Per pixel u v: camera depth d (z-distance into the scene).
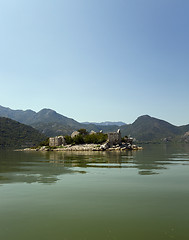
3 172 33.72
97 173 32.19
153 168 37.50
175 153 81.75
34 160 55.59
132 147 121.69
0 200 18.30
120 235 12.15
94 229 12.88
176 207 16.56
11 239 11.70
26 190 21.61
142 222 13.84
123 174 31.14
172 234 12.26
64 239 11.70
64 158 61.25
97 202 17.80
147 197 19.20
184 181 26.03
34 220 14.15
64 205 17.02
